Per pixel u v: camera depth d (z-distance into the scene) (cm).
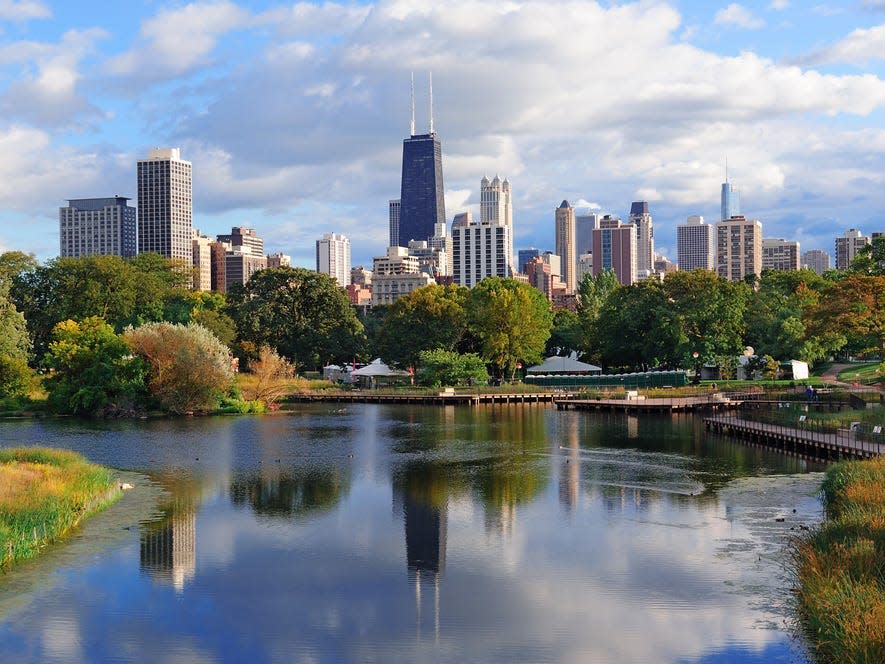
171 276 18612
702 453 6406
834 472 4362
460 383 13525
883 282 9962
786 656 2497
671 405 10006
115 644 2625
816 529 3600
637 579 3195
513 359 13888
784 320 12850
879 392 10075
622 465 5822
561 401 11000
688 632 2691
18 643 2623
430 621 2814
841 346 13700
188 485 5112
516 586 3150
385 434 7950
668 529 3903
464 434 7919
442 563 3441
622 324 13338
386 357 15188
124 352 9819
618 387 12512
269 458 6275
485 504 4528
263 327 15012
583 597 3023
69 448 6825
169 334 9962
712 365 13588
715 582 3133
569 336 16600
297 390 12950
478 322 14075
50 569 3325
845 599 2431
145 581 3194
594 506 4428
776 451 6462
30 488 3969
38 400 10244
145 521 4128
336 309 15588
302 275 15612
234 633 2716
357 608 2938
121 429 8338
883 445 5606
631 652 2556
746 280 18638
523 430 8238
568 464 5894
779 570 3250
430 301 14350
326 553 3588
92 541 3734
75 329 10188
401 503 4575
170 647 2609
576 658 2523
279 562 3456
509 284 14475
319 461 6125
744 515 4144
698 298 12350
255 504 4547
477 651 2584
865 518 3136
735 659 2488
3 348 9900
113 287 14412
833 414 8150
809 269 17538
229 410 10269
